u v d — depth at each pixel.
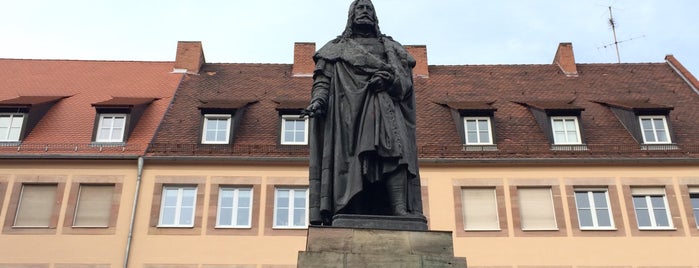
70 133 22.58
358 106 6.06
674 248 20.25
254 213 20.72
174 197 20.97
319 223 6.05
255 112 24.08
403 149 5.91
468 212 20.97
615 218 20.66
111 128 22.59
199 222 20.52
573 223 20.61
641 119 22.83
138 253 20.05
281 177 21.23
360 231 5.24
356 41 6.71
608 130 23.11
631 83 27.64
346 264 5.11
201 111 22.80
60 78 27.11
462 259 5.16
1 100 24.95
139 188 20.86
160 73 27.78
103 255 20.03
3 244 20.16
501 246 20.36
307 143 22.31
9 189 20.89
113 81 26.91
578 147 22.00
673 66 28.89
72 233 20.31
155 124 23.14
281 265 20.14
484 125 22.86
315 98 6.23
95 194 20.95
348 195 5.79
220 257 20.16
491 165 21.44
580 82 27.86
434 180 21.30
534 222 20.80
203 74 27.86
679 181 21.09
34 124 22.81
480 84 27.61
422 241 5.23
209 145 21.95
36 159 21.23
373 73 6.25
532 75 28.67
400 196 5.82
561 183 21.16
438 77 28.22
